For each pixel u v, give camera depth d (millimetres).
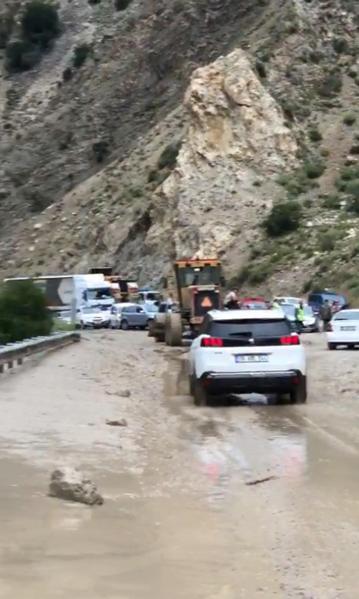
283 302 59281
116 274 93875
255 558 8844
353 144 89625
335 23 101938
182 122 107188
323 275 71812
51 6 160500
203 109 91625
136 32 139875
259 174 88750
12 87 149125
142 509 10781
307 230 80000
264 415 19547
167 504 11062
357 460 14008
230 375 20969
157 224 91688
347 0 104000
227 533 9766
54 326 50531
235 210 85750
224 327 21391
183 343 45562
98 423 17547
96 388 24219
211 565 8602
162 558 8812
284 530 9898
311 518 10422
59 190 121438
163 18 136500
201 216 86312
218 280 47688
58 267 101562
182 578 8188
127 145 119688
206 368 21062
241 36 117438
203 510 10797
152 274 88500
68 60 150625
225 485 12242
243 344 21094
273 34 101938
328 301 61219
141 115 124062
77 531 9664
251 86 91938
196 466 13617
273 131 90188
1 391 22344
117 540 9391
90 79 138000
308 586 7977
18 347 29828
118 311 69250
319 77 97438
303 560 8773
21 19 161375
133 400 22250
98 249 99500
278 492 11805
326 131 92062
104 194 105938
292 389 21281
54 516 10242
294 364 21094
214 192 87875
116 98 129750
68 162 124688
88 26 153875
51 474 12102
